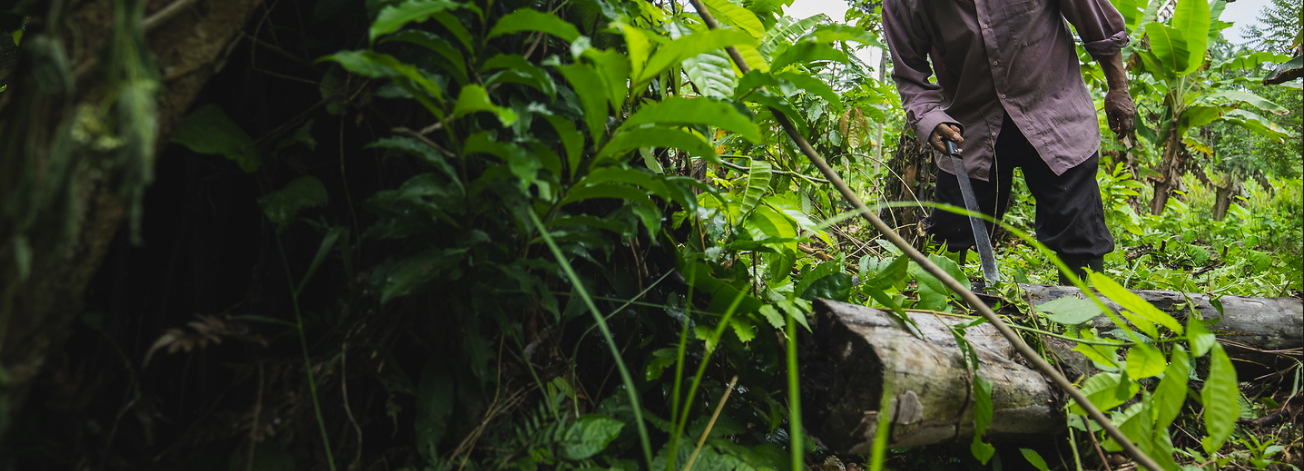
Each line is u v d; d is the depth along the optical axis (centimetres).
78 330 100
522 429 121
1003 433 142
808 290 147
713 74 133
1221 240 348
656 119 97
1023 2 233
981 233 219
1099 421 125
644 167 141
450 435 116
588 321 140
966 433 134
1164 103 416
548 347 128
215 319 96
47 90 69
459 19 104
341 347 106
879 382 123
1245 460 156
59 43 70
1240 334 169
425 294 113
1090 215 234
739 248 142
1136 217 383
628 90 131
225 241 113
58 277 75
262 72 112
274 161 111
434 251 104
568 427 115
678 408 142
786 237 156
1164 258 331
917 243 288
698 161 187
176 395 106
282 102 115
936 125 242
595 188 107
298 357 107
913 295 205
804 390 137
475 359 110
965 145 250
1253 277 232
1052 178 239
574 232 112
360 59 88
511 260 112
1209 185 526
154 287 107
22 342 76
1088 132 235
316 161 116
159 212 108
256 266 111
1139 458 121
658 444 141
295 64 114
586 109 101
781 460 132
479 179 101
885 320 133
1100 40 233
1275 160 525
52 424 92
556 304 110
